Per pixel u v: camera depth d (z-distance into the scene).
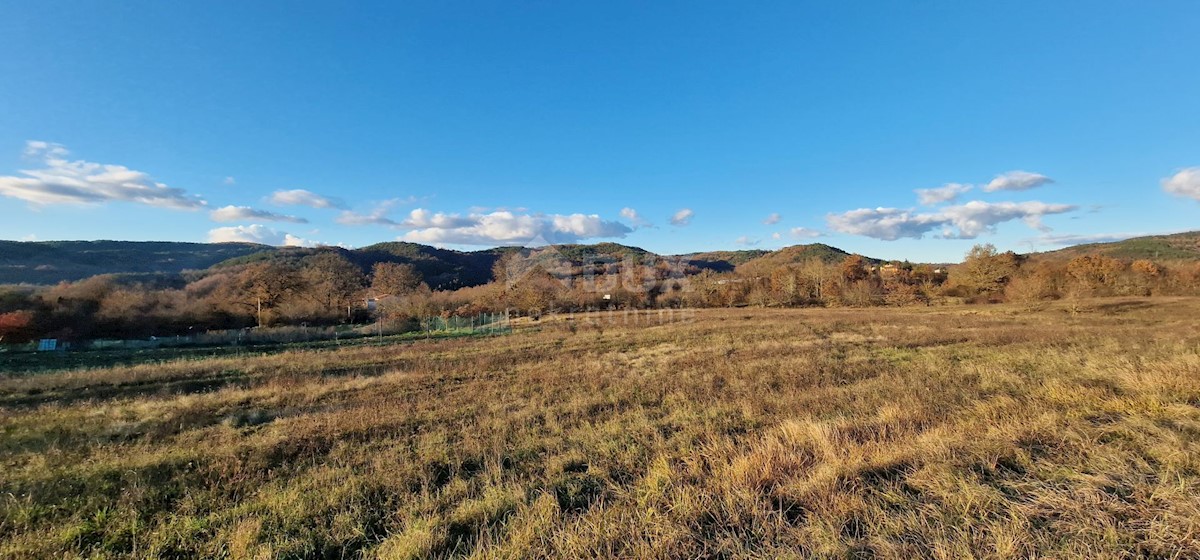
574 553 3.14
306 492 4.75
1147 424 4.70
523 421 7.46
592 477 4.79
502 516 3.97
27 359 20.47
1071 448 4.32
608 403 8.73
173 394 11.43
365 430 7.27
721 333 23.41
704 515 3.60
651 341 21.47
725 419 6.80
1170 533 2.85
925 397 7.07
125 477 5.34
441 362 16.41
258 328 33.97
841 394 8.03
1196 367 7.09
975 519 3.18
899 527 3.14
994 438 4.62
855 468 4.10
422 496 4.46
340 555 3.56
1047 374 8.72
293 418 8.23
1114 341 13.73
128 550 3.81
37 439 7.18
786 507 3.68
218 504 4.57
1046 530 3.00
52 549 3.75
